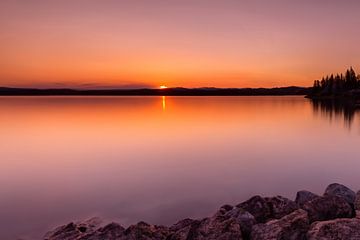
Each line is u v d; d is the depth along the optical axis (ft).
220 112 252.83
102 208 39.63
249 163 65.87
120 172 59.31
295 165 63.31
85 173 58.95
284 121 165.89
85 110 278.26
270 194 44.68
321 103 396.98
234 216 28.14
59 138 107.76
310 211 28.19
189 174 56.95
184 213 37.45
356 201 30.19
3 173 59.57
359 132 119.14
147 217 36.24
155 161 69.00
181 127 140.15
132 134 117.29
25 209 39.73
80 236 27.55
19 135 115.14
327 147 86.38
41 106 354.95
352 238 21.54
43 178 55.83
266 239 23.76
